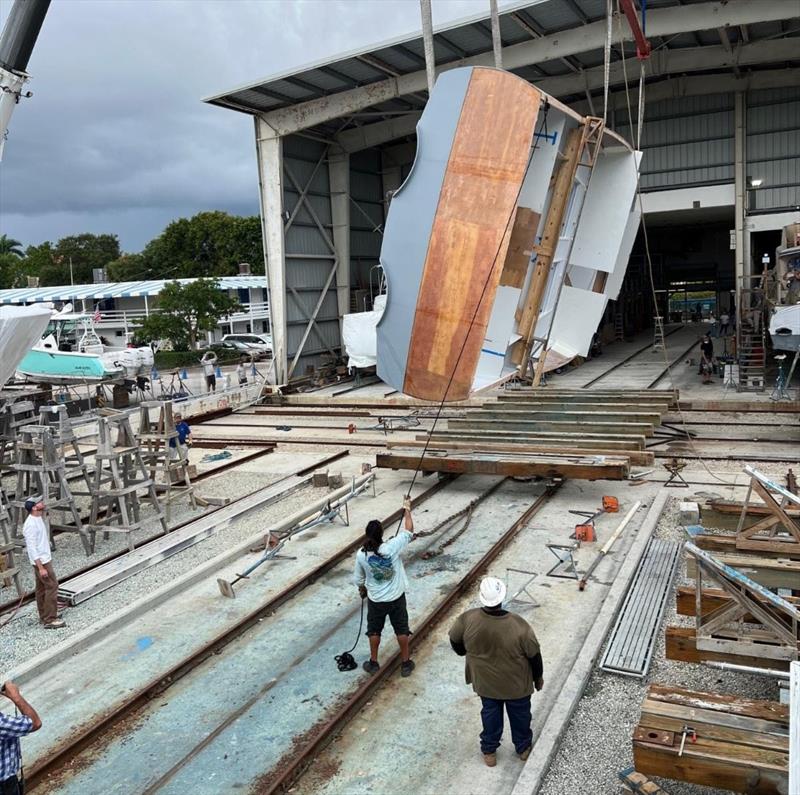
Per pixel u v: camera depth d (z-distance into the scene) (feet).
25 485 42.55
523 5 64.64
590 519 35.55
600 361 98.78
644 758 15.51
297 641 26.03
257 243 217.15
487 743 18.60
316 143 96.07
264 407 80.69
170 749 20.29
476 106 42.16
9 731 15.38
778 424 55.31
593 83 84.23
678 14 66.90
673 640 19.31
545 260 46.60
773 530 26.86
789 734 14.46
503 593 18.03
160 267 225.15
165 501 43.09
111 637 27.45
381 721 21.07
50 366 85.35
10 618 29.86
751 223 87.56
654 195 92.22
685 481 42.52
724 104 87.40
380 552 22.50
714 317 162.61
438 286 43.32
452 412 69.92
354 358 89.81
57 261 250.16
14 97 33.86
